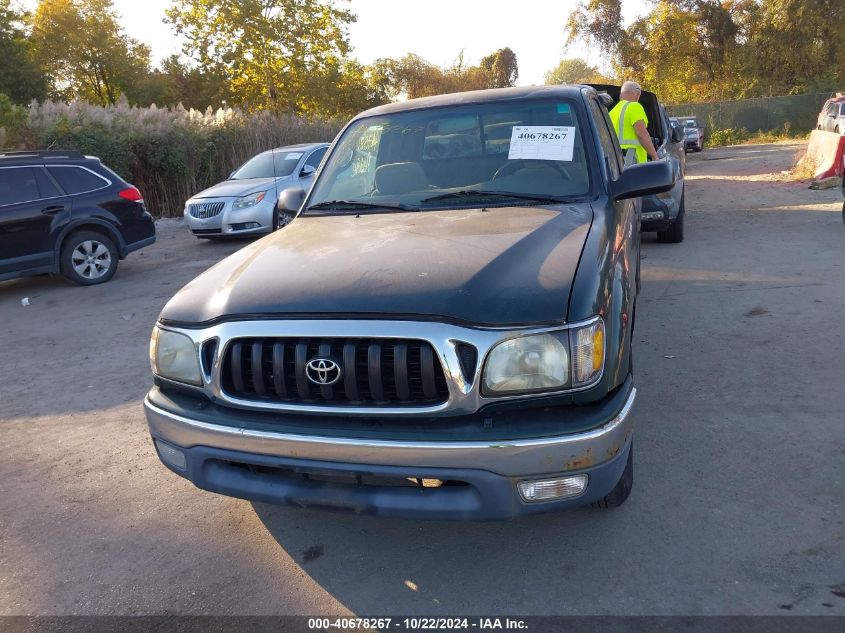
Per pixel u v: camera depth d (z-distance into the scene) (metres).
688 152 32.22
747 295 6.44
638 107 7.67
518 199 3.60
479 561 2.94
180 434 2.77
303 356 2.50
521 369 2.41
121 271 10.46
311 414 2.55
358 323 2.46
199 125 18.33
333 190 4.11
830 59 39.84
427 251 2.90
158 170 17.06
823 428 3.83
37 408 5.03
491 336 2.40
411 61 46.25
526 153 3.84
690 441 3.80
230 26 31.73
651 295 6.73
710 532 2.99
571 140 3.81
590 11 43.97
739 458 3.59
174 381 2.84
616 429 2.47
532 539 3.05
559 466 2.38
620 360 2.63
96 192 9.48
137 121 16.81
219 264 3.32
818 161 15.48
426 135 4.08
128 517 3.46
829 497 3.19
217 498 3.61
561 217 3.27
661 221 8.40
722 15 41.94
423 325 2.41
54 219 9.07
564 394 2.45
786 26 39.84
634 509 3.21
